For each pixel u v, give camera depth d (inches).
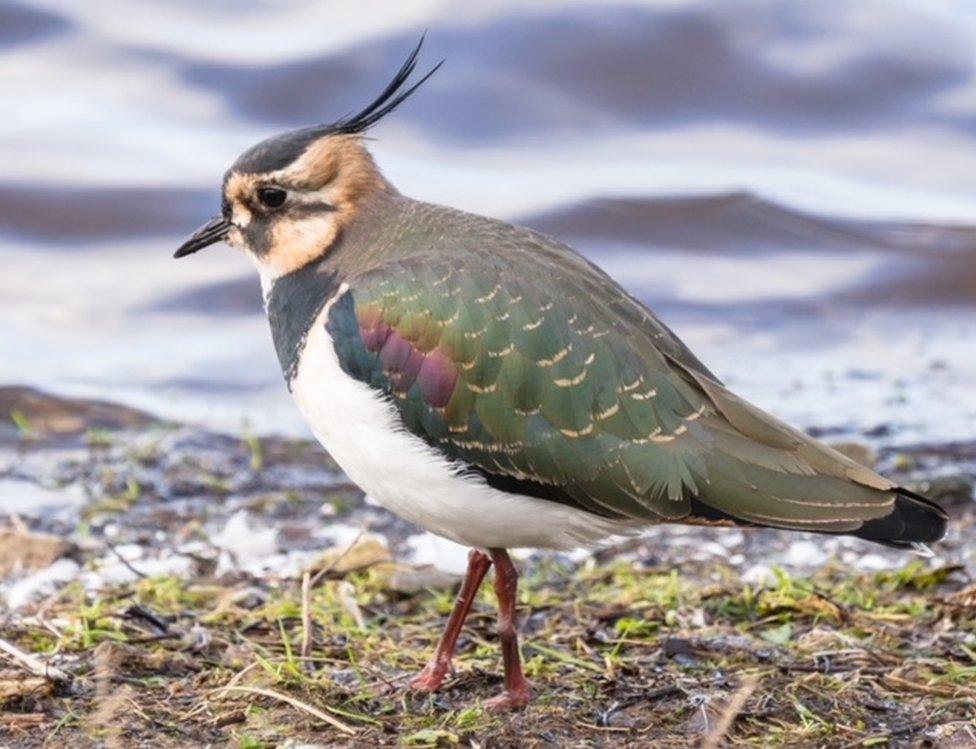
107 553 571.5
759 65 995.3
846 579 526.0
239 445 704.4
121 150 935.0
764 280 878.4
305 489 657.6
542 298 404.2
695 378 408.5
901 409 735.1
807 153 960.9
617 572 537.3
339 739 395.2
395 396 403.2
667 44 997.2
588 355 401.1
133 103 978.7
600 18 1003.3
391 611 497.0
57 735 394.6
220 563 552.7
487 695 425.1
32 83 989.2
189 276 870.4
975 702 412.8
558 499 403.2
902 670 430.9
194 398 764.6
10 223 893.8
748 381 774.5
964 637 457.1
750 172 937.5
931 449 688.4
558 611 490.0
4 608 498.3
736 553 572.7
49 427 725.9
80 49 1010.7
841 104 986.1
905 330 844.6
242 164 434.0
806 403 743.7
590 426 399.2
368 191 432.5
